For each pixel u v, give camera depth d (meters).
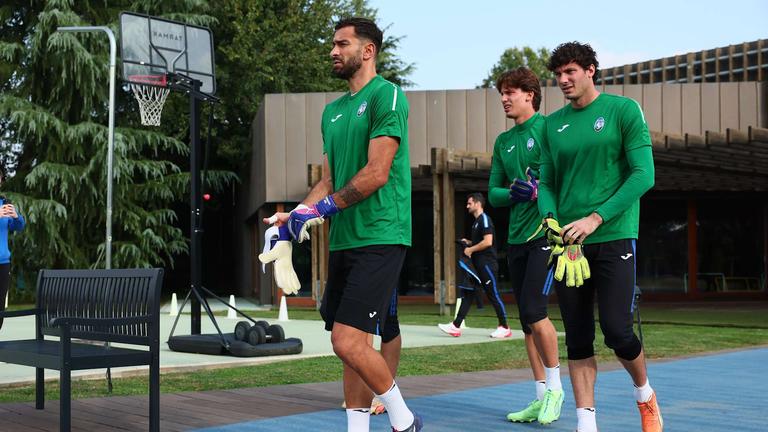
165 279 31.12
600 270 3.94
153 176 24.70
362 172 3.45
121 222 23.14
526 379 6.81
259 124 21.56
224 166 29.05
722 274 21.73
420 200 21.14
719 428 4.57
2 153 23.58
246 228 26.42
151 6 24.41
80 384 6.63
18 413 5.25
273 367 7.75
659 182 20.38
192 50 13.49
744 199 21.83
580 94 3.99
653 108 20.31
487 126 20.22
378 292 3.51
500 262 21.41
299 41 29.41
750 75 23.84
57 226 21.70
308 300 20.22
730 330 11.83
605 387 6.14
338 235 3.62
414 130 20.22
